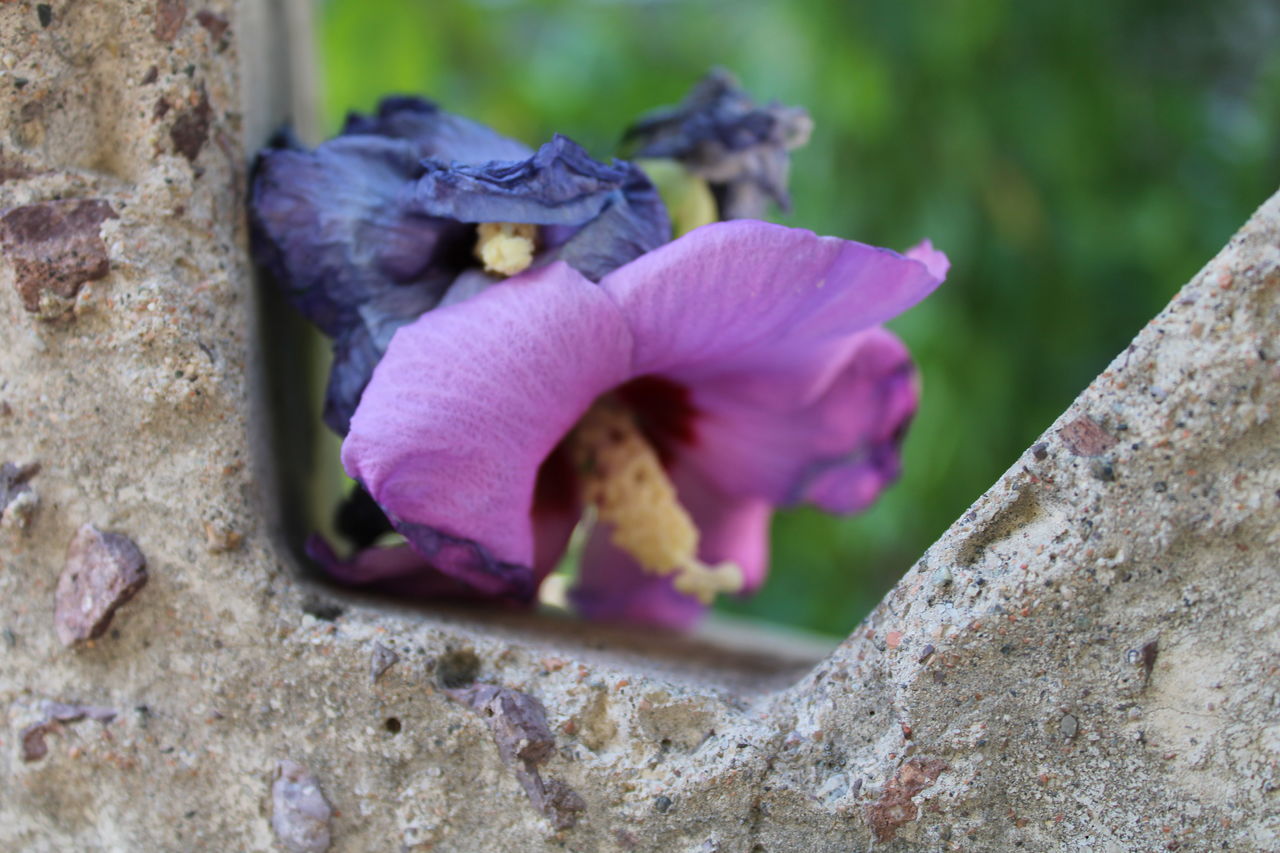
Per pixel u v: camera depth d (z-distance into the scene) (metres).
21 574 0.26
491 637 0.27
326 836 0.26
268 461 0.28
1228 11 0.60
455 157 0.28
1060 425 0.25
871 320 0.27
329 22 0.58
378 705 0.26
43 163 0.26
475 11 0.62
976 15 0.52
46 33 0.27
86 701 0.26
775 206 0.32
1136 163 0.56
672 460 0.32
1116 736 0.25
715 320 0.27
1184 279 0.55
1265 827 0.24
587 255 0.27
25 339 0.26
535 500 0.29
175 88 0.27
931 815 0.25
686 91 0.63
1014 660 0.25
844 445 0.32
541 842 0.25
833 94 0.53
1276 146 0.58
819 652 0.34
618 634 0.31
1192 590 0.24
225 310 0.27
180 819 0.26
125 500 0.26
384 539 0.31
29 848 0.26
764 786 0.25
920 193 0.54
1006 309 0.56
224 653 0.26
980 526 0.25
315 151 0.28
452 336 0.26
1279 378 0.24
